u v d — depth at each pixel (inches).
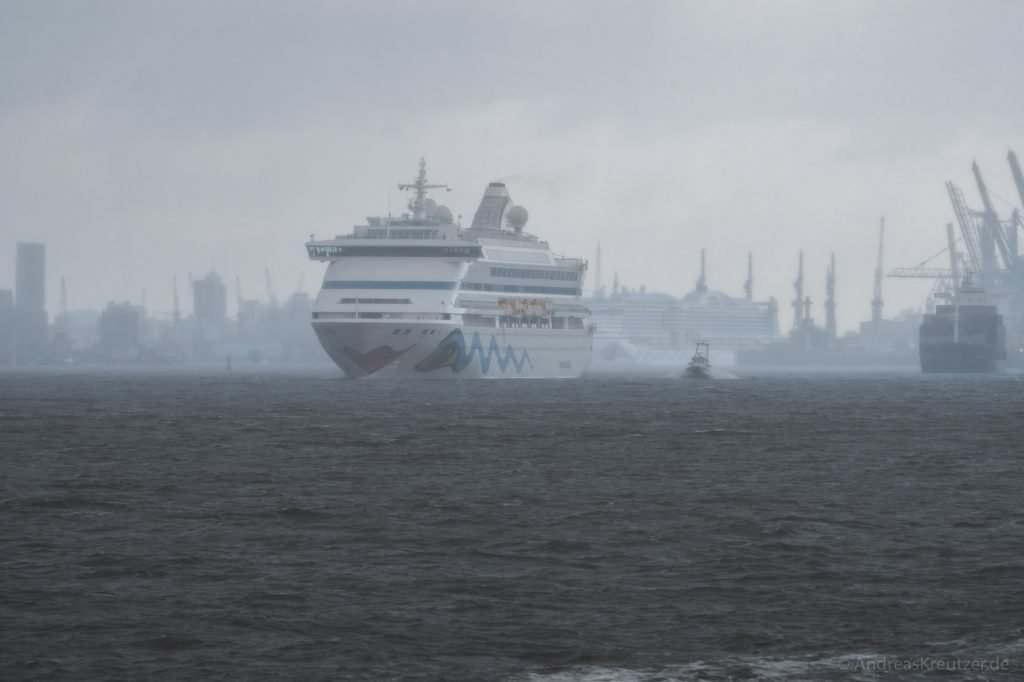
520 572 6309.1
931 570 6328.7
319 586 5974.4
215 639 5108.3
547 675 4714.6
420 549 6899.6
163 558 6589.6
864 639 5118.1
